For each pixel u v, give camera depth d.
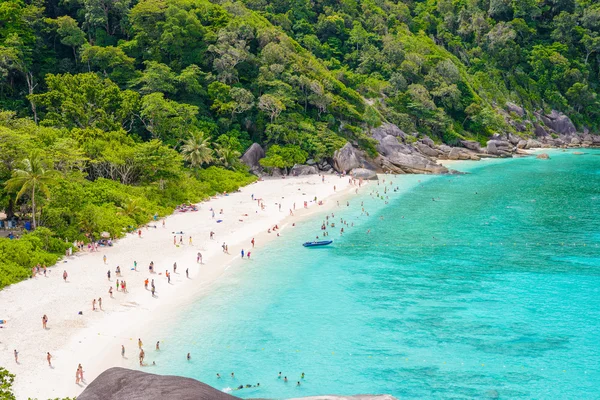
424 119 158.88
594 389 39.69
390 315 52.03
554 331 48.47
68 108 98.75
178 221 84.25
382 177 127.69
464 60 196.50
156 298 55.00
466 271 63.72
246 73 137.75
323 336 47.94
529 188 113.06
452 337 47.56
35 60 124.31
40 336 45.56
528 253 70.06
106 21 136.00
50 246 64.88
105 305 52.41
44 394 37.53
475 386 40.12
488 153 161.00
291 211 90.50
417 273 63.28
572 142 187.88
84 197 77.56
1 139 70.31
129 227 77.56
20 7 122.75
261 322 50.47
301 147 128.00
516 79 195.75
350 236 78.50
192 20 133.00
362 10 197.38
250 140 126.19
